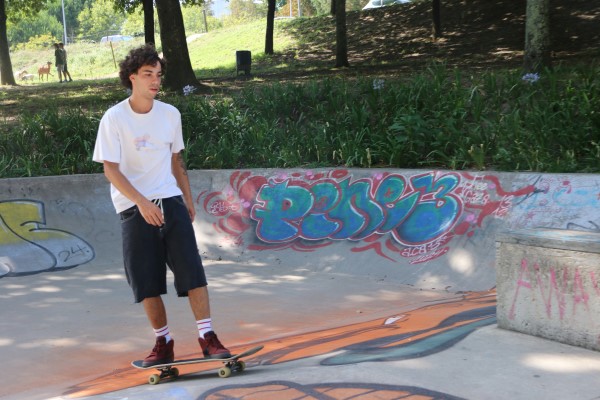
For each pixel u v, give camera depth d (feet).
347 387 11.25
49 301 25.29
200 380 13.02
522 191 26.81
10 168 37.83
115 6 80.23
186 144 41.27
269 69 72.49
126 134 12.98
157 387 12.95
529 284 13.82
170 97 49.60
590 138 32.30
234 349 17.98
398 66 61.77
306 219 32.30
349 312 22.77
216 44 104.17
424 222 28.68
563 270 13.15
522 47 64.34
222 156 39.34
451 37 73.26
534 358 12.34
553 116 33.94
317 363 13.34
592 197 24.86
